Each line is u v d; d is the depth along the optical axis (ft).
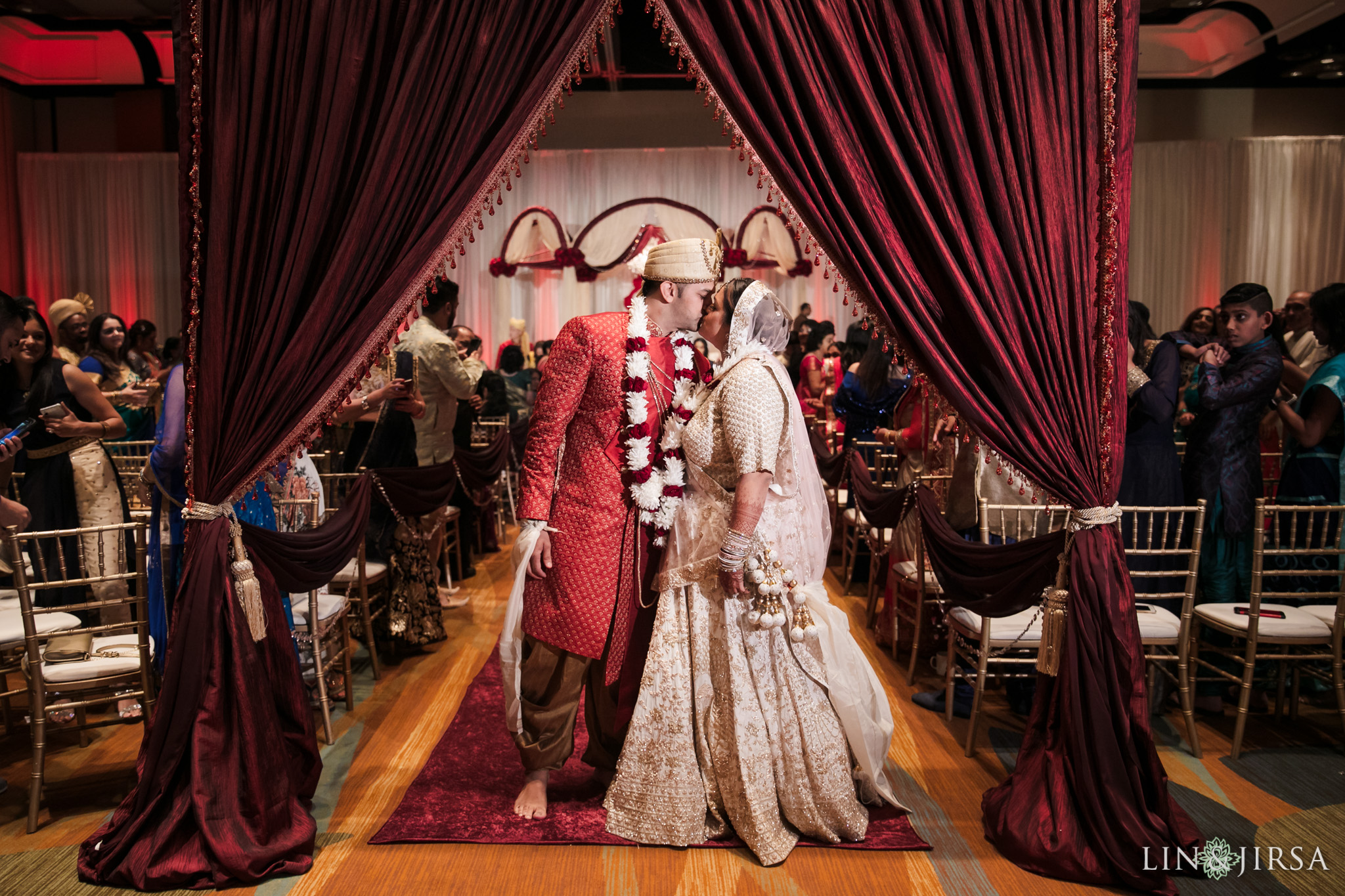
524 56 7.55
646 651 8.47
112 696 8.55
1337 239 33.47
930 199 7.72
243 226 7.63
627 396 7.97
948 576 9.20
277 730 7.93
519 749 8.27
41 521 10.81
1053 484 8.02
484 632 14.37
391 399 12.69
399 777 9.27
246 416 7.71
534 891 7.15
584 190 33.50
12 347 8.87
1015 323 7.84
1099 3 7.84
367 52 7.54
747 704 7.77
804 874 7.42
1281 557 11.55
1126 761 7.74
